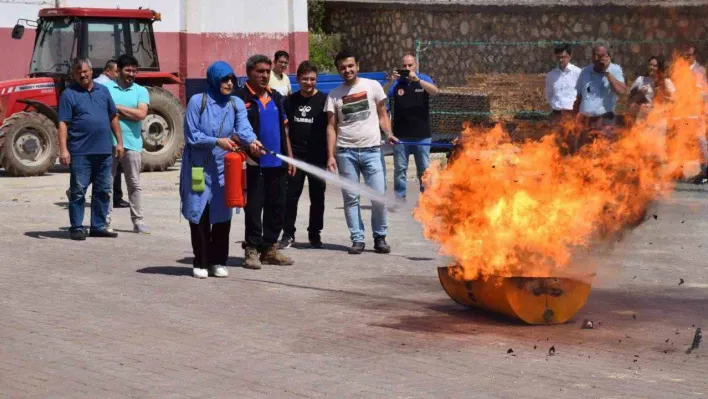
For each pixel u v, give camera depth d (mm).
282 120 10969
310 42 30922
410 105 12820
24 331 8039
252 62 10859
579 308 8250
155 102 21406
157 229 13633
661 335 7883
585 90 16250
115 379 6730
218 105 10055
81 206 12742
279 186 10930
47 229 13562
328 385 6574
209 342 7707
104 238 12844
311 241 12195
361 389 6480
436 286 9836
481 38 26844
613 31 24906
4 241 12523
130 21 22047
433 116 22969
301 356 7297
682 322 8328
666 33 24047
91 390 6488
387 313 8664
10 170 20234
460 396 6316
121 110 13047
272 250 11008
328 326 8203
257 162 10586
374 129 11594
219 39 29297
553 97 17203
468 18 27094
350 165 11578
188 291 9578
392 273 10539
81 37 21484
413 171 20453
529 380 6668
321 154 11953
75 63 12586
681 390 6445
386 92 12891
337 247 12227
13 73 26391
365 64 30625
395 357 7258
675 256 11367
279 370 6938
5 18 26188
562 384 6574
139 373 6871
